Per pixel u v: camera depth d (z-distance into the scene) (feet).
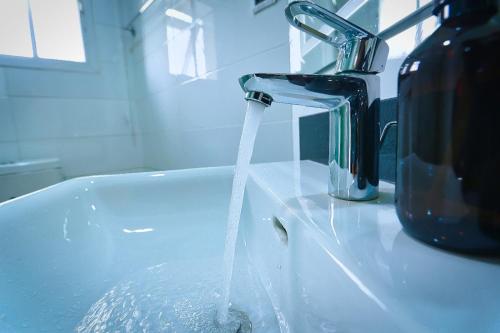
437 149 0.54
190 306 1.06
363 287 0.46
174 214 1.69
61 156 5.03
